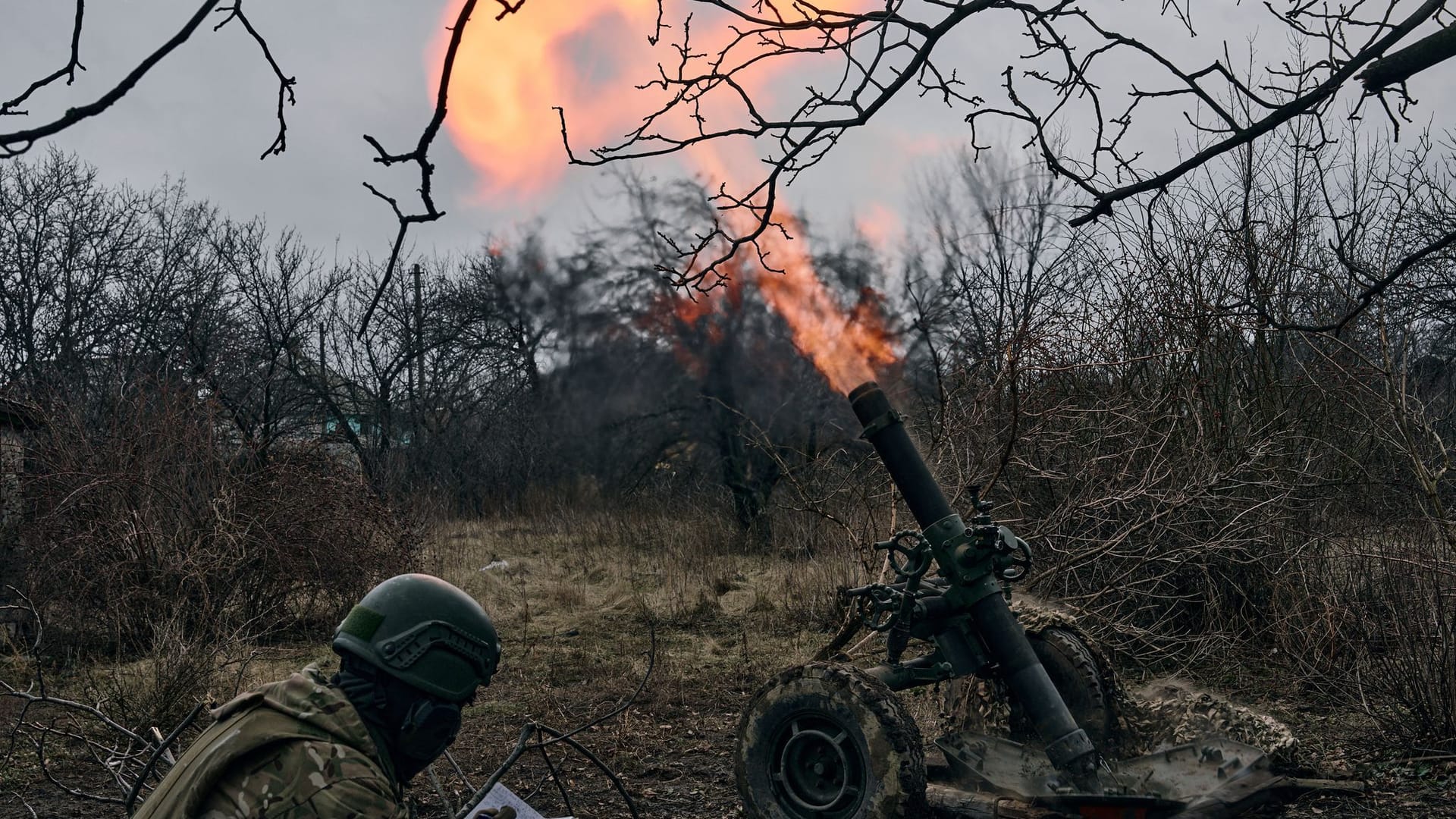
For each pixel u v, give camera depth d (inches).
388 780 78.8
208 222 961.5
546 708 301.9
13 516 403.2
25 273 869.2
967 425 337.1
